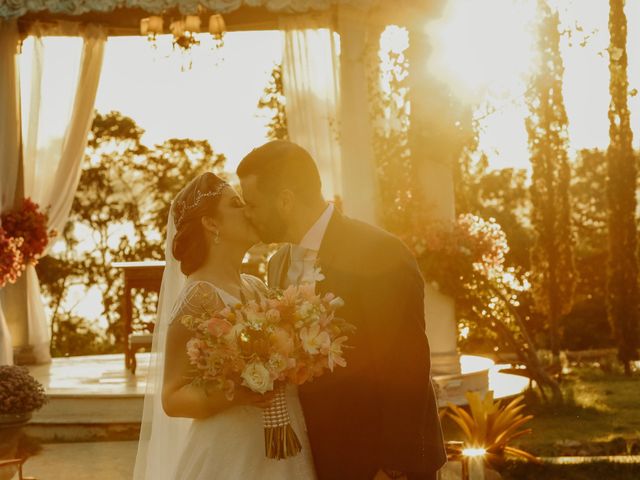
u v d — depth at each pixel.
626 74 13.99
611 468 6.64
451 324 9.35
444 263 9.09
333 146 9.75
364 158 9.30
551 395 9.95
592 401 9.83
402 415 3.21
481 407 6.79
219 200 3.40
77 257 22.06
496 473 6.22
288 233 3.42
